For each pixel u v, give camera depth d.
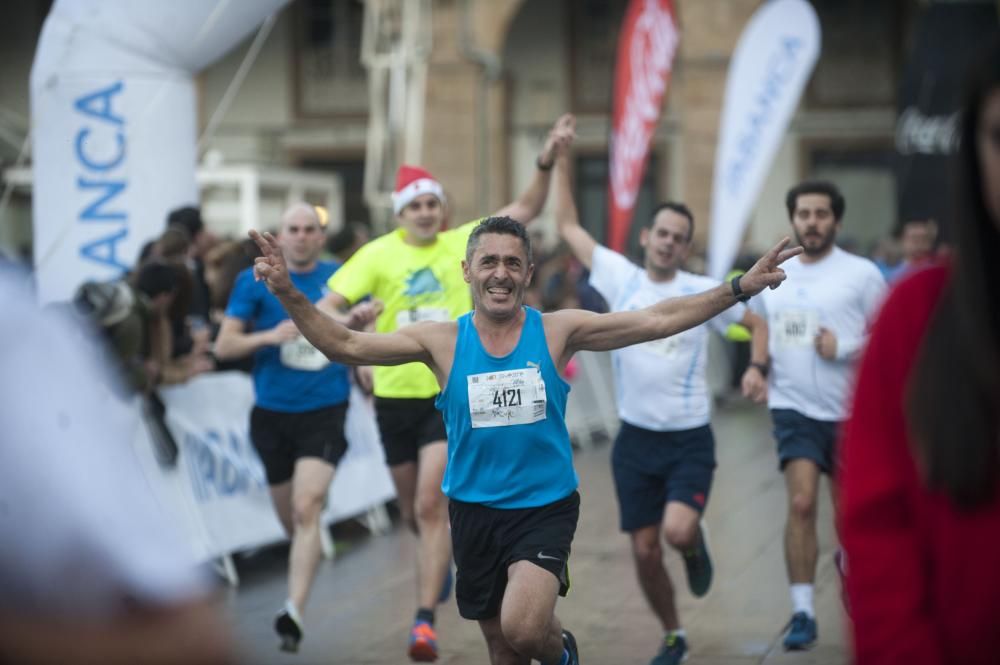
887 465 5.29
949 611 5.14
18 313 2.88
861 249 69.88
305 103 71.12
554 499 11.15
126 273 20.05
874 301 15.53
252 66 71.00
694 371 15.09
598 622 17.05
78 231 20.94
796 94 29.20
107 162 20.84
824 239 15.62
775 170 72.44
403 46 44.66
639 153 31.78
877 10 71.75
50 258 20.91
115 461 2.88
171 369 19.11
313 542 15.80
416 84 44.72
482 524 11.20
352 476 24.00
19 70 61.38
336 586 19.80
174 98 21.03
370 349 11.08
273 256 10.66
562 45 71.88
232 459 20.73
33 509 2.72
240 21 20.95
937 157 34.81
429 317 16.16
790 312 15.59
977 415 4.90
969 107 4.95
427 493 15.59
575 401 36.59
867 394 5.38
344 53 71.00
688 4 64.81
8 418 2.77
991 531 4.98
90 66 20.70
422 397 16.16
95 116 20.77
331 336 10.95
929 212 34.91
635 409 15.12
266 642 16.31
